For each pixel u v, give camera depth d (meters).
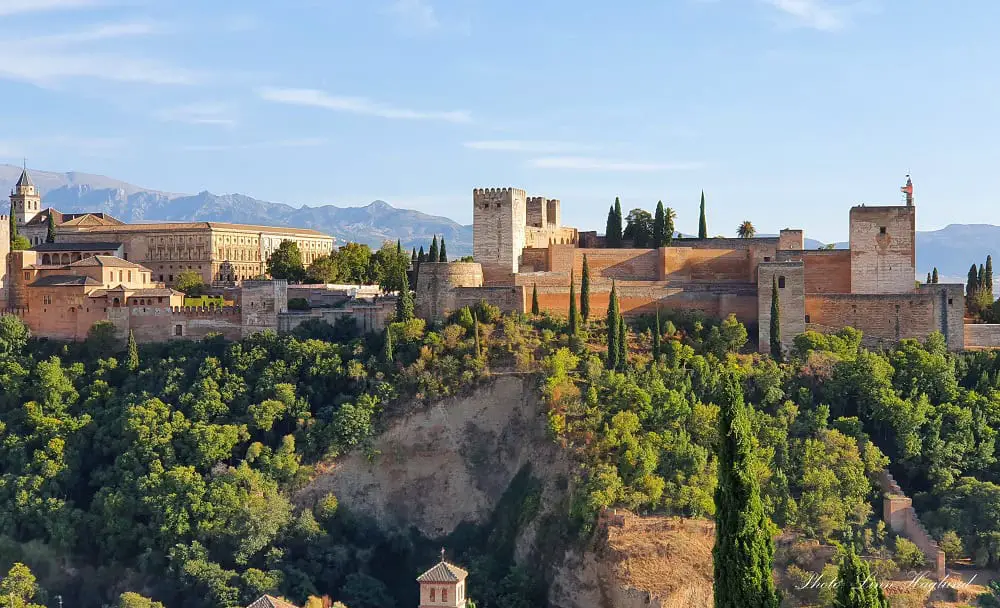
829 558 164.50
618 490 178.12
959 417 192.00
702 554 165.88
